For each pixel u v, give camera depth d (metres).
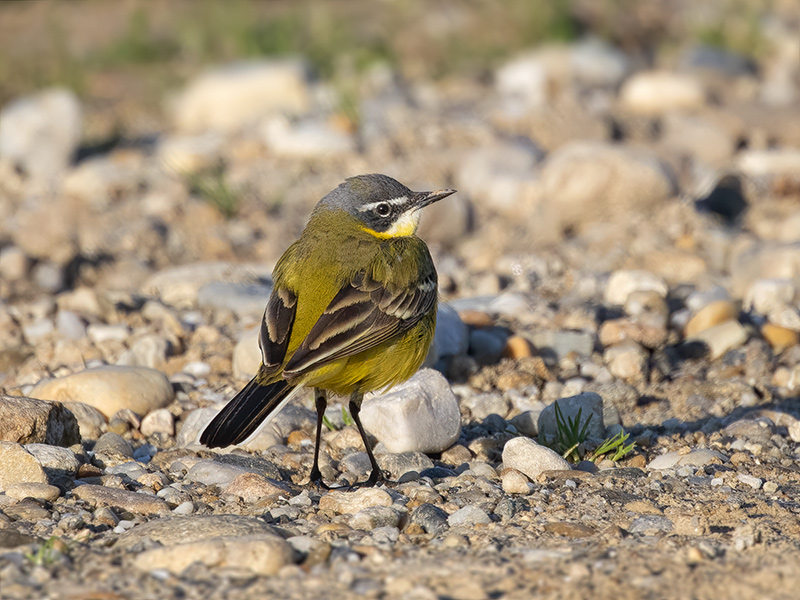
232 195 19.61
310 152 22.22
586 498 8.65
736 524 8.06
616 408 11.35
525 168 19.89
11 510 8.05
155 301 14.75
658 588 6.73
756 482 9.12
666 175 18.25
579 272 16.23
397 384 10.14
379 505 8.30
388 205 10.02
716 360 12.95
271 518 8.18
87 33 33.81
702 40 30.39
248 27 31.50
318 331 8.65
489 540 7.68
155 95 28.64
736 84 26.58
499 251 17.52
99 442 10.02
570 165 18.25
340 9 34.69
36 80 29.00
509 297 14.67
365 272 9.12
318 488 9.21
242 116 25.86
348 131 23.41
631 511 8.38
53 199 20.69
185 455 9.92
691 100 24.20
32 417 9.41
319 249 9.41
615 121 22.80
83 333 13.81
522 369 12.45
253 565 6.97
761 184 19.56
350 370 8.97
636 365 12.43
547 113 22.88
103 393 10.98
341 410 11.00
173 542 7.37
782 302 14.25
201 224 19.17
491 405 11.48
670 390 12.05
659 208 18.12
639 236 17.19
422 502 8.55
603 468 9.69
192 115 26.16
